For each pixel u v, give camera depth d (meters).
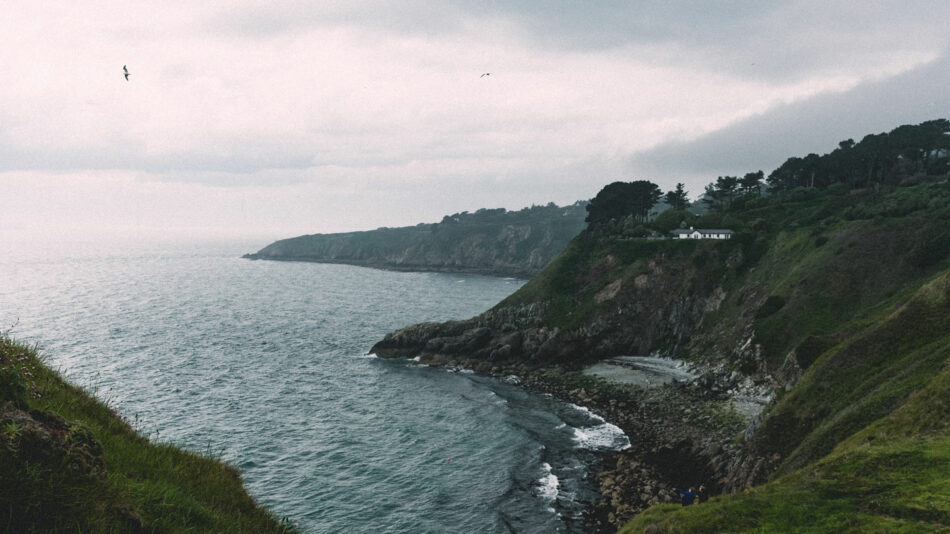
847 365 42.72
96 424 10.79
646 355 93.56
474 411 68.62
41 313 132.25
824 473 25.45
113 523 6.96
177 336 110.31
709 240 105.94
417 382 83.06
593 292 105.31
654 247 110.56
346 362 95.06
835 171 138.38
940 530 17.03
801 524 20.42
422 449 56.06
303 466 51.47
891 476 22.47
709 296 95.56
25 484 6.27
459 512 43.19
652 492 44.38
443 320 141.25
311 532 40.06
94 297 169.62
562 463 52.09
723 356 77.62
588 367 87.44
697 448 52.53
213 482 11.46
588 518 41.69
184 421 61.25
